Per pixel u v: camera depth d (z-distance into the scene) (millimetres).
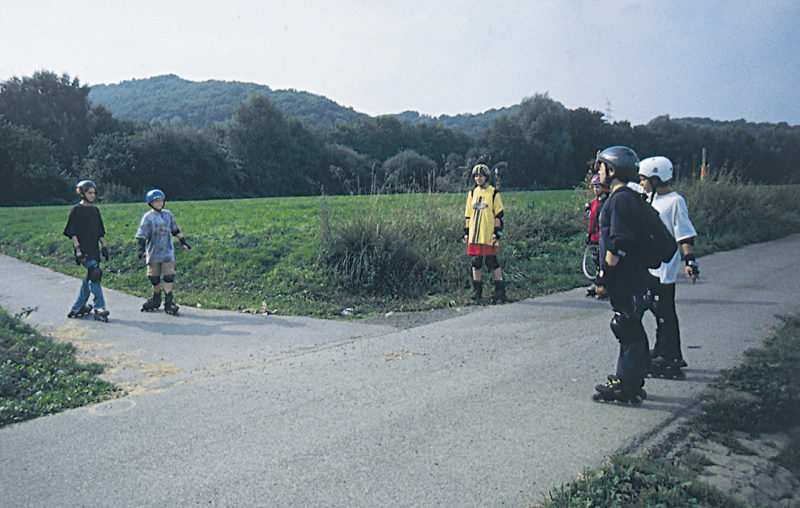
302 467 3576
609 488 3201
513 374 5281
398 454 3730
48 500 3240
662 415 4328
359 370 5457
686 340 6340
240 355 6062
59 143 65562
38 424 4297
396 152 83062
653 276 5172
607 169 4516
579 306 8227
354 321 7680
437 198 12586
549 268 10898
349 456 3713
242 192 65062
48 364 5676
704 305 8031
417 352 6035
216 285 10016
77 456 3762
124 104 192875
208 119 172250
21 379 5207
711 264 11875
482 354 5914
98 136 64375
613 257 4371
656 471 3395
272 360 5852
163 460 3691
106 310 7891
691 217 15195
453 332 6855
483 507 3127
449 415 4348
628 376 4461
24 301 9188
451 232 11094
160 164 57281
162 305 8727
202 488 3348
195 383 5176
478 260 8617
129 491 3326
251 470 3549
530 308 8133
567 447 3809
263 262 10828
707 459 3645
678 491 3164
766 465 3590
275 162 66188
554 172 69188
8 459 3730
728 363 5512
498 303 8539
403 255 9828
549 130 68750
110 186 52594
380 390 4902
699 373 5266
